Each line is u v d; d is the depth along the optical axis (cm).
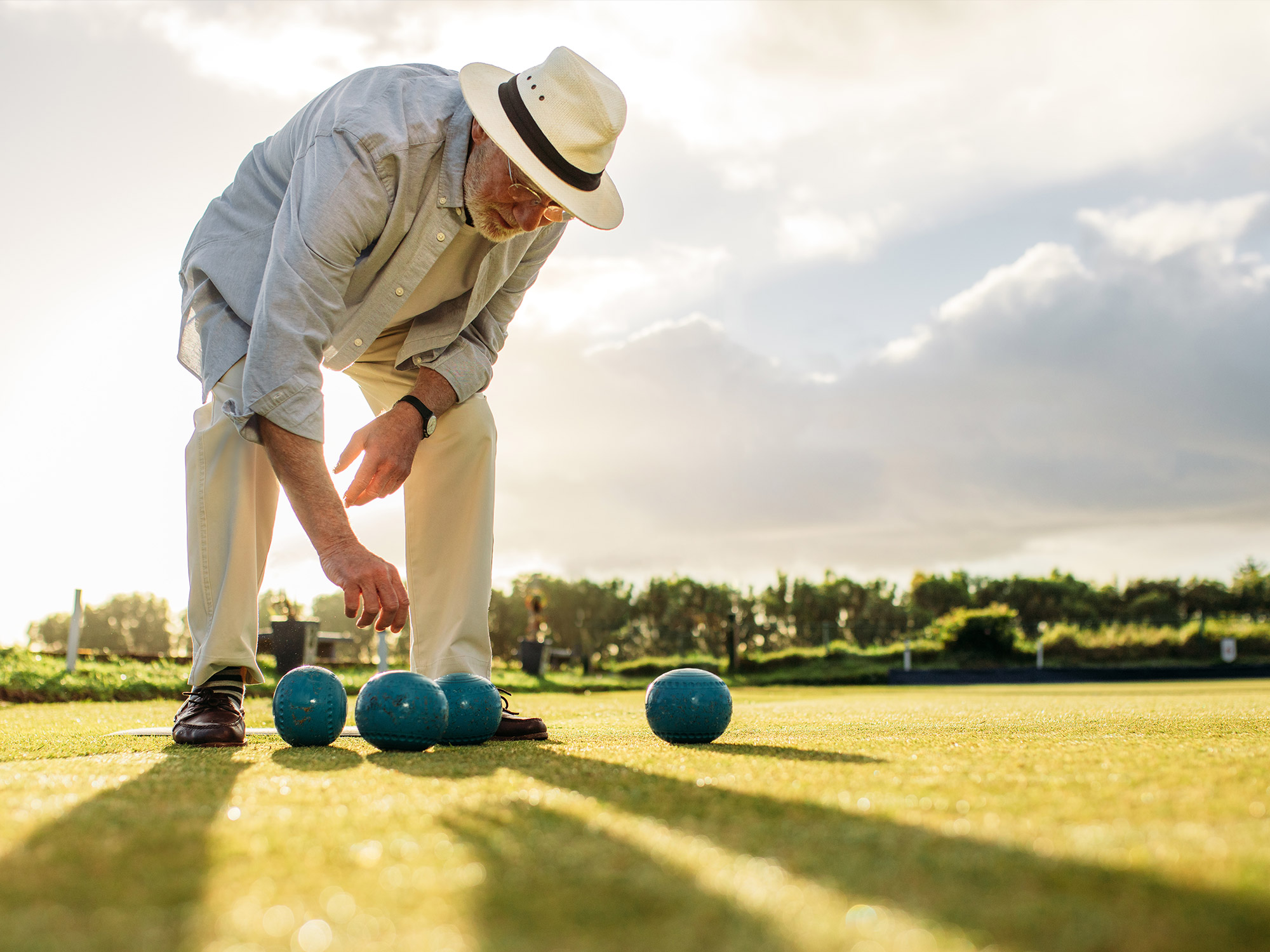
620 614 4734
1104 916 72
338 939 68
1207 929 69
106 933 70
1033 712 412
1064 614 4716
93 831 107
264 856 94
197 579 236
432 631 271
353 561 207
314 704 228
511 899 77
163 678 812
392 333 279
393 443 245
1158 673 2000
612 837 101
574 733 287
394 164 234
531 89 233
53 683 704
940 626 2311
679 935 68
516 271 293
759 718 378
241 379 235
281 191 248
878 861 90
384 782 150
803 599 4497
